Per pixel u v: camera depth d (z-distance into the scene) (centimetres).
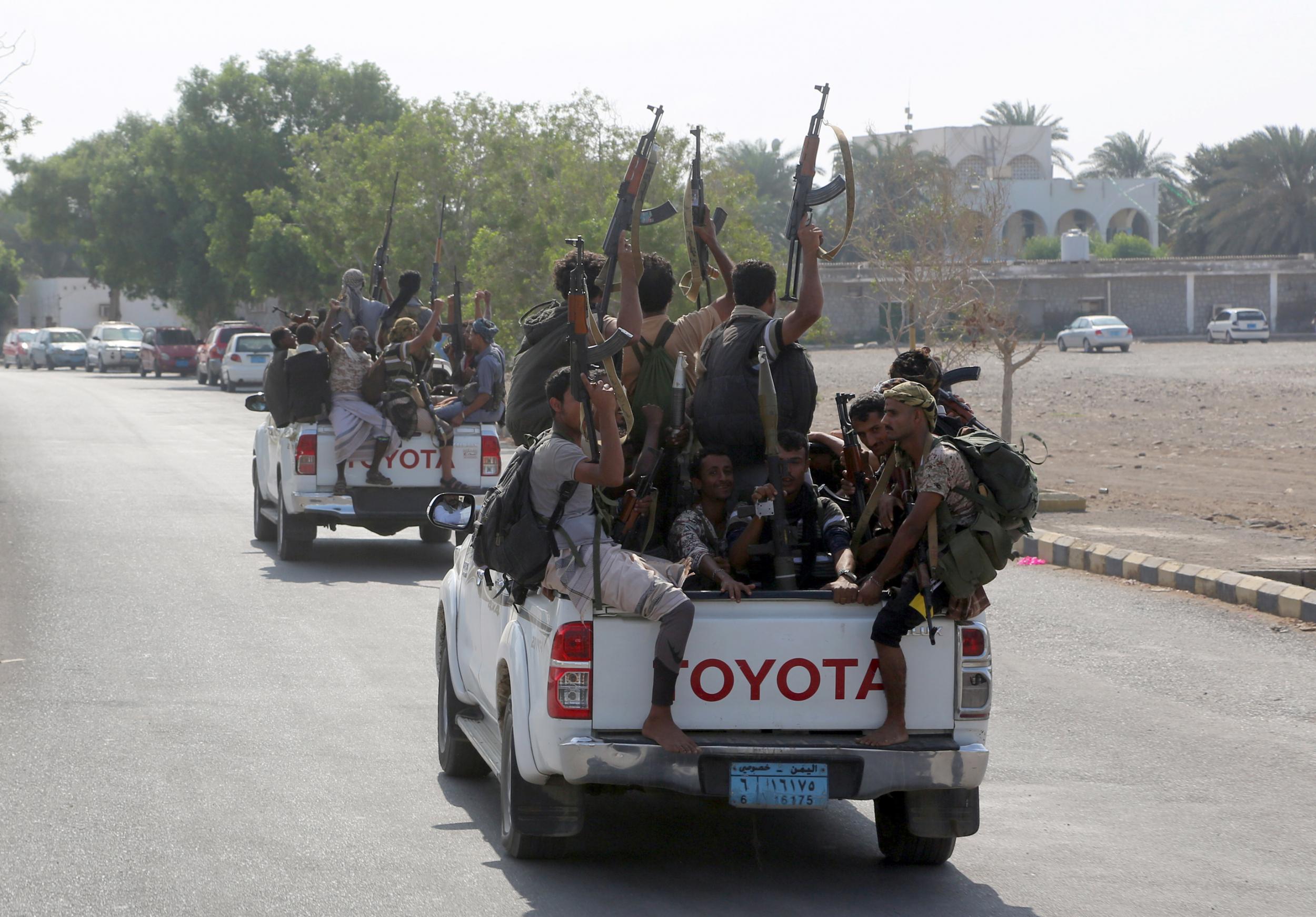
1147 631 3797
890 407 1948
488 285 11719
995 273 11281
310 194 16250
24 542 5200
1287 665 3412
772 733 1920
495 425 4891
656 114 2298
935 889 1995
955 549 1878
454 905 1883
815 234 2147
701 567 1967
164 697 2994
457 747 2458
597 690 1883
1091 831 2267
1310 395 12888
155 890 1911
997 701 3081
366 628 3738
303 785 2420
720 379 2116
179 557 4909
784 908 1902
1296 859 2138
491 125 13350
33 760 2525
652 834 2241
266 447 5188
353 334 4750
